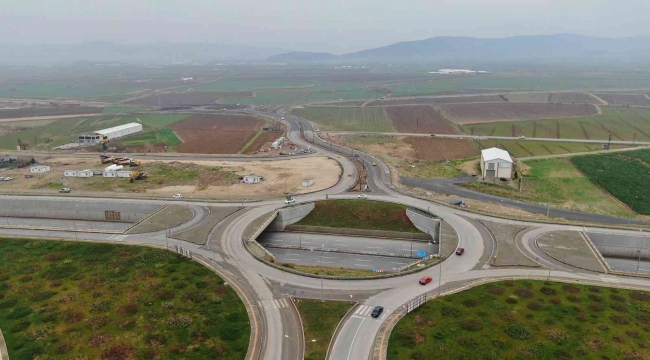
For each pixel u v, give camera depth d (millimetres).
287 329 67625
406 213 117688
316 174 152625
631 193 137500
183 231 105625
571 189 143375
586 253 92000
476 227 105500
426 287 79438
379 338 64812
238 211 118000
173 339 65188
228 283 81625
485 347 61656
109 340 64875
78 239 102188
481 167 162875
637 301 73750
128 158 178125
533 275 83188
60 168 168125
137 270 86375
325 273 87250
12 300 76125
